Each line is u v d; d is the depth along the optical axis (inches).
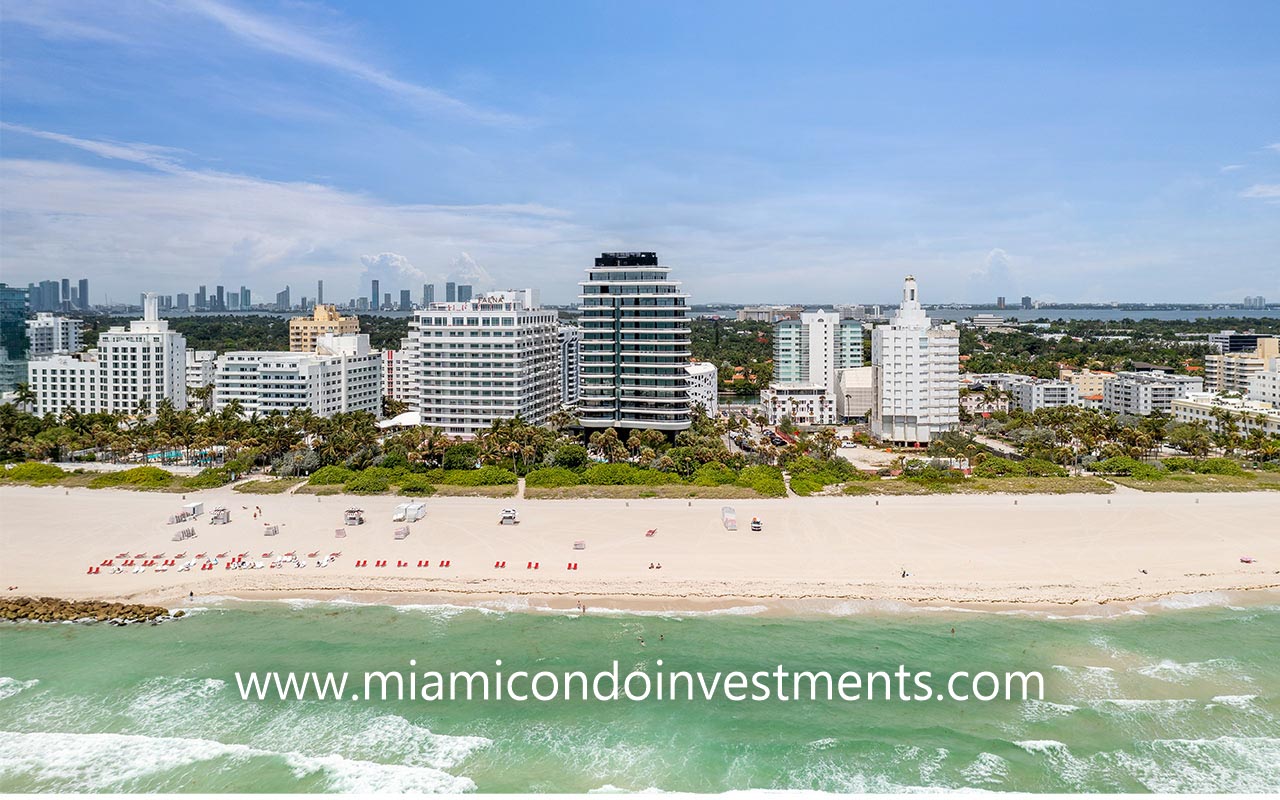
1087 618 4623.5
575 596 4926.2
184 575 5305.1
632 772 3255.4
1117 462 7824.8
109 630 4552.2
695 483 7367.1
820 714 3639.3
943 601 4830.2
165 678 4010.8
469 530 6102.4
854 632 4429.1
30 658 4227.4
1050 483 7367.1
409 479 7298.2
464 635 4436.5
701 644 4298.7
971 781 3184.1
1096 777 3203.7
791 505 6747.1
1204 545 5718.5
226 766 3326.8
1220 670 4033.0
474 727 3570.4
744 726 3545.8
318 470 7780.5
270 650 4281.5
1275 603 4827.8
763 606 4773.6
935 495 7047.2
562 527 6151.6
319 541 5885.8
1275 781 3171.8
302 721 3634.4
